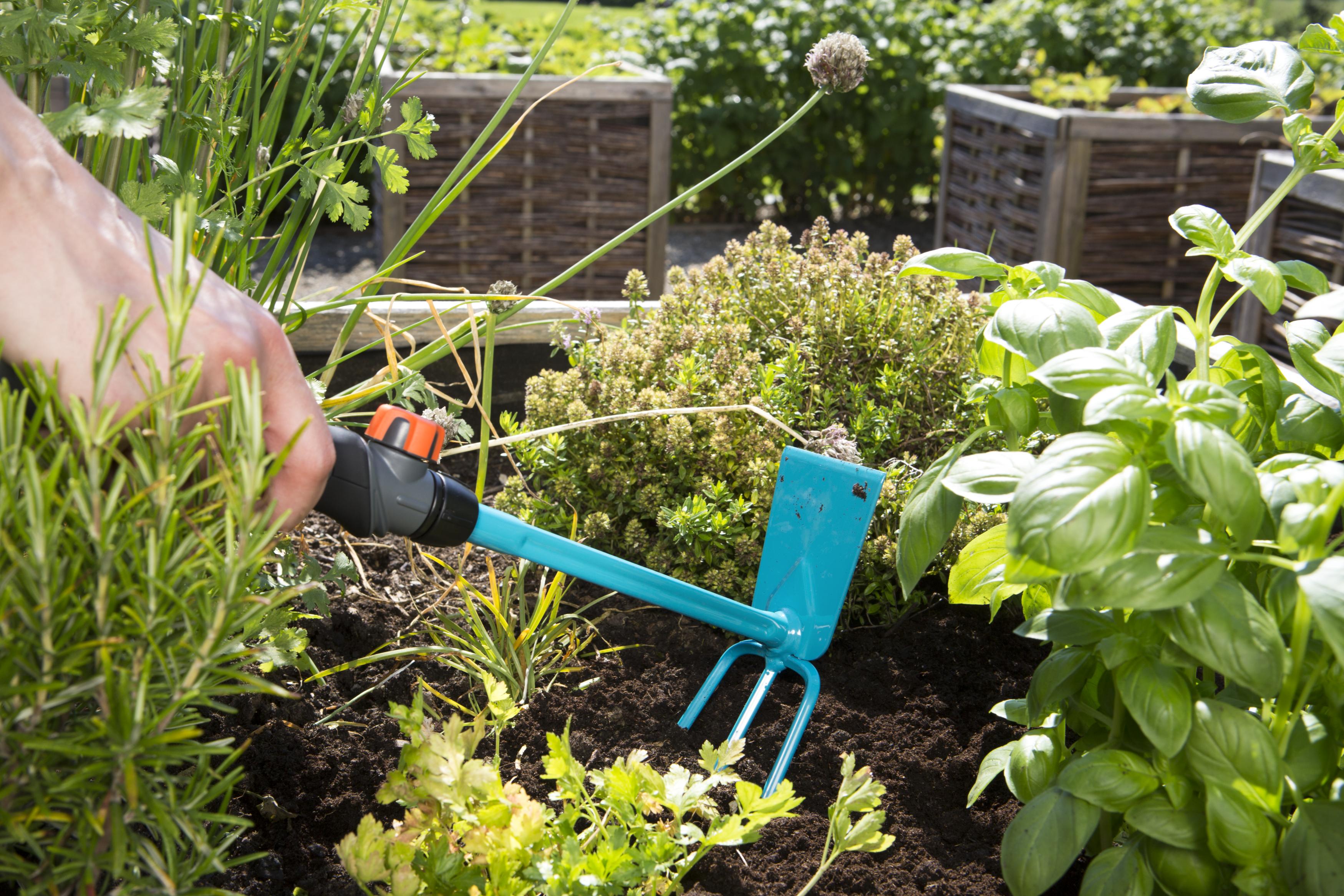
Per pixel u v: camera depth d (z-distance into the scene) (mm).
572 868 1034
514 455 1972
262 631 1212
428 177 3924
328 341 2270
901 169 7137
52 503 712
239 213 1675
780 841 1328
